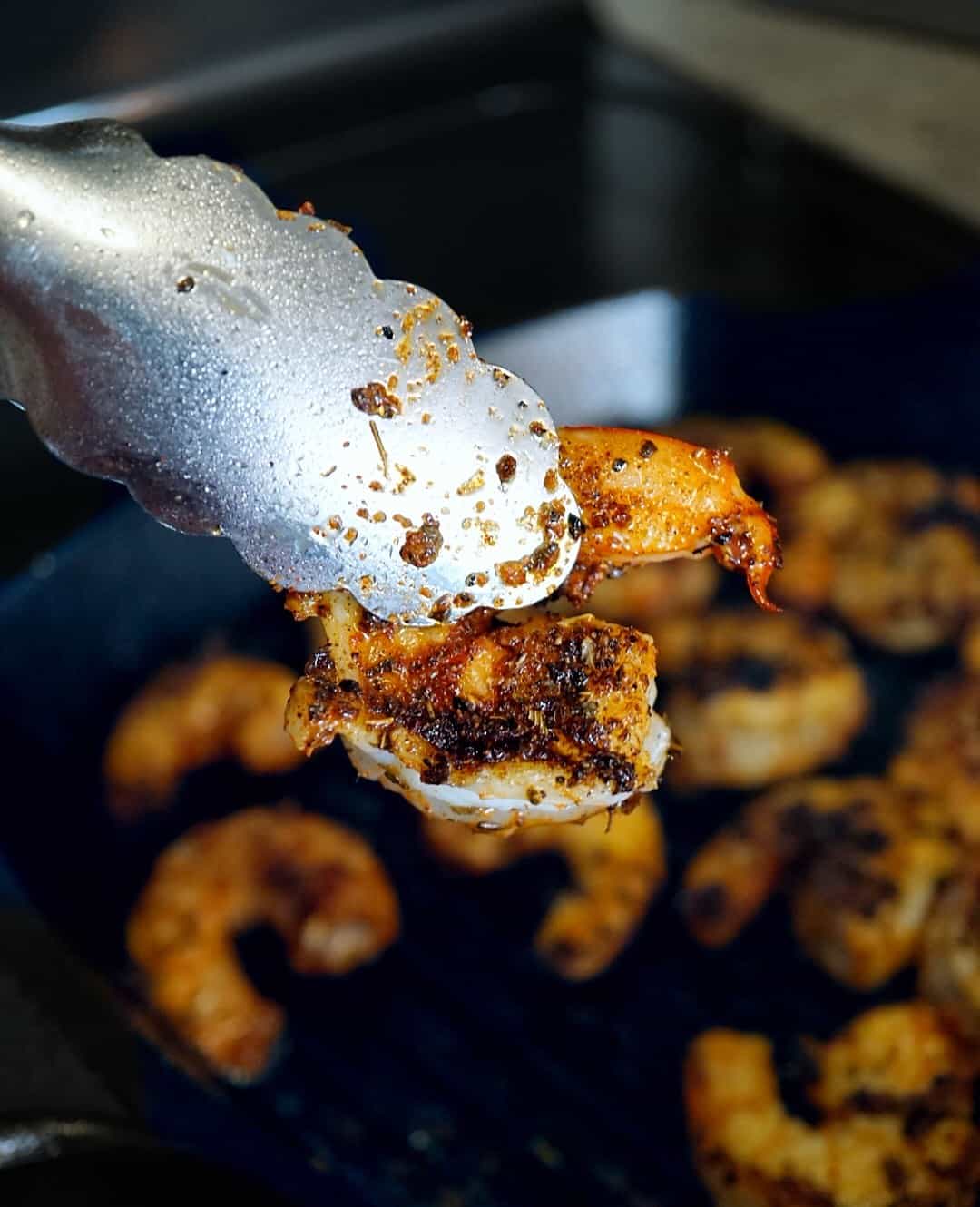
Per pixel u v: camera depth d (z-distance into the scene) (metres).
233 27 0.49
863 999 0.36
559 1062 0.36
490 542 0.22
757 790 0.39
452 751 0.24
